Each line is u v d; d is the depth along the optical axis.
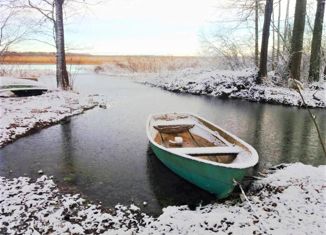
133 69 45.47
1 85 15.18
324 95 15.59
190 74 25.59
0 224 4.57
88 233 4.41
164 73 30.91
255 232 3.94
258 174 6.53
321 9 16.69
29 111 12.27
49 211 4.97
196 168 5.42
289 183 5.25
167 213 4.76
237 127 11.13
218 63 25.56
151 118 9.18
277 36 20.94
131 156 7.92
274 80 18.66
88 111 14.19
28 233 4.35
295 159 7.76
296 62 17.14
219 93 19.88
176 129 8.62
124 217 4.86
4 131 9.58
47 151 8.30
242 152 5.98
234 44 23.94
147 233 4.18
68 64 20.83
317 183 5.08
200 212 4.77
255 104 16.47
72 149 8.49
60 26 17.89
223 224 4.23
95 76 45.00
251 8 19.59
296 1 16.67
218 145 7.17
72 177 6.55
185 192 5.81
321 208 4.34
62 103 14.59
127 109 14.98
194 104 16.64
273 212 4.41
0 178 6.39
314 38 17.23
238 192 5.38
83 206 5.22
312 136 9.89
